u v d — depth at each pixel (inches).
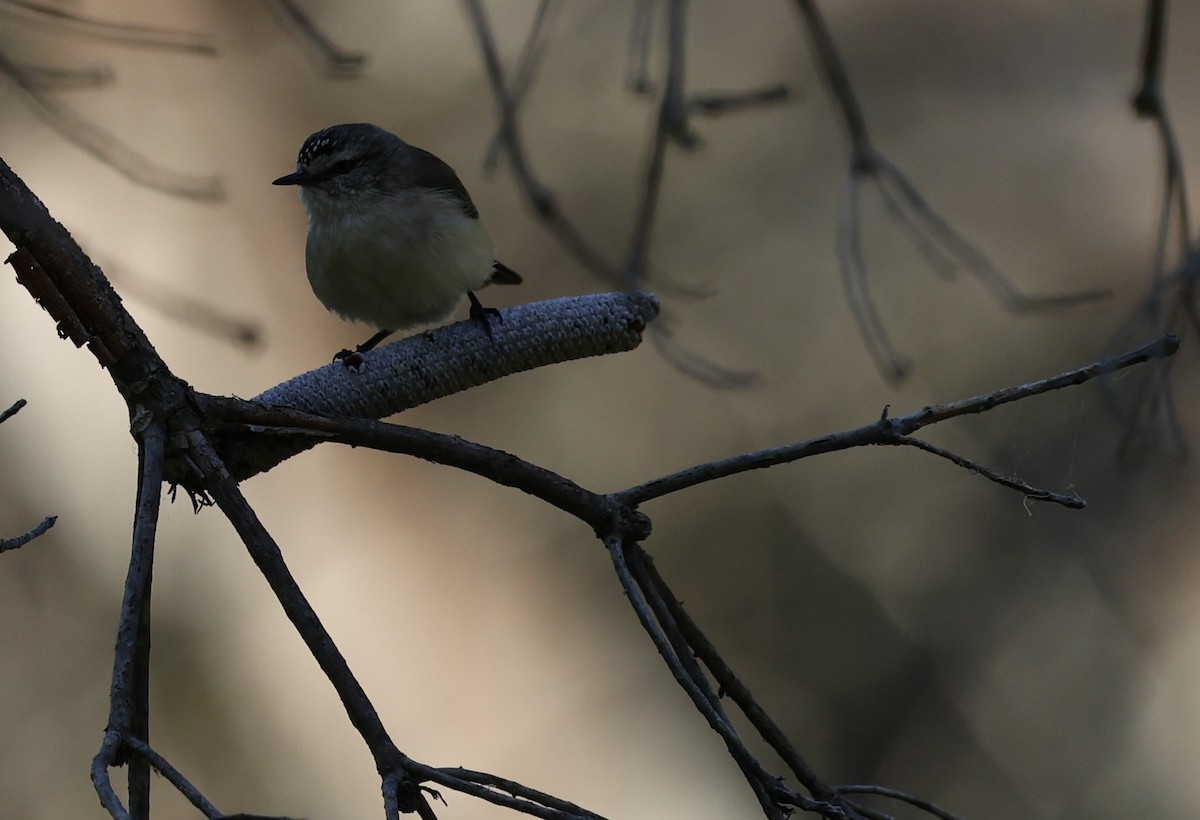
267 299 463.2
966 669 547.5
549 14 554.9
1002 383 555.8
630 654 480.1
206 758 396.8
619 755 451.8
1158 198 521.7
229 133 486.9
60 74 280.4
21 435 420.5
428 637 438.3
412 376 196.7
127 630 144.6
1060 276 561.9
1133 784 518.9
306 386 194.2
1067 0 604.1
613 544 175.0
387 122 527.8
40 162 450.9
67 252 166.9
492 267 286.2
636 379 557.3
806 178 577.0
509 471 177.9
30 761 398.3
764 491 567.5
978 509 565.3
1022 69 597.3
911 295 566.6
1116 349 255.1
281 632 413.7
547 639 468.4
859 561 565.9
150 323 434.0
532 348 201.0
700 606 555.8
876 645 553.6
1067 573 554.9
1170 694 530.3
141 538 153.6
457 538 459.5
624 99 561.9
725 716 162.7
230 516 163.2
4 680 407.5
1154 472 535.5
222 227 468.1
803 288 565.9
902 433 175.8
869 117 588.7
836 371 563.5
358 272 274.1
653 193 292.4
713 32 584.4
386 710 418.3
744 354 562.3
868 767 534.3
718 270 565.9
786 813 158.2
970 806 525.7
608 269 290.4
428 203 274.8
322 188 274.1
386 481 454.6
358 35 536.4
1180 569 542.0
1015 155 583.8
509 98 271.0
